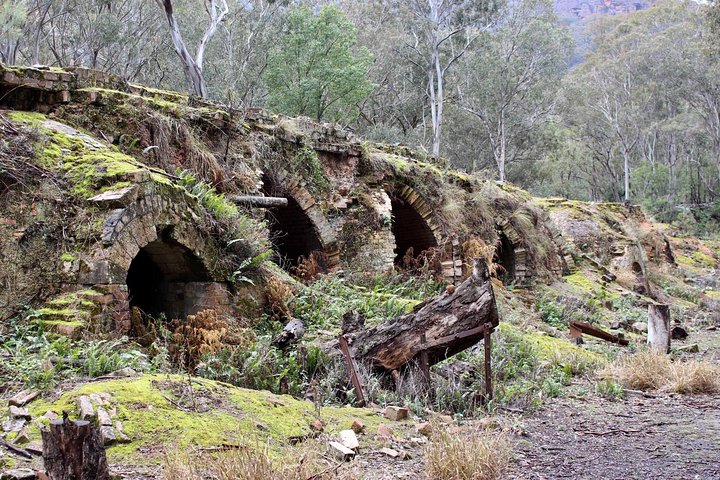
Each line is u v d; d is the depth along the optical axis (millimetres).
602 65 55531
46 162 8383
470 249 16875
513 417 7281
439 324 7582
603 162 57250
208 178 10797
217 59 33844
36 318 7312
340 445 5395
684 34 52188
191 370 7508
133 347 7496
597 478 5047
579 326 12867
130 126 10141
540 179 49562
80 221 7844
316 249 14086
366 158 15227
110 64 31047
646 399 8656
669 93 52188
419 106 44125
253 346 7926
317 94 31719
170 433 5016
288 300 9883
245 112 12594
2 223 7793
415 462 5328
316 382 7445
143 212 7984
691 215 51875
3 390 5777
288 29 33031
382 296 11906
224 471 4227
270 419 5695
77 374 6160
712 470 5270
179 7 32750
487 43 41312
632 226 27703
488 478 4883
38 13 28969
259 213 11516
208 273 8969
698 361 10562
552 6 43906
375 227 14852
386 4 41688
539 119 45812
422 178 16703
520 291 18047
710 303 23172
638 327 15719
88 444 3908
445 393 7516
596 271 22578
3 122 8570
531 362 10016
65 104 9781
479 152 45781
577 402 8359
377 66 40875
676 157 58188
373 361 7688
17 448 4684
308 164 13562
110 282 7527
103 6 30516
